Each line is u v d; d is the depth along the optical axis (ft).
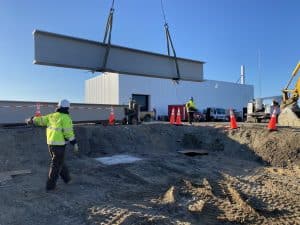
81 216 20.31
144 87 138.41
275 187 28.86
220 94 171.01
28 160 33.06
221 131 46.52
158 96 142.72
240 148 42.24
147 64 42.91
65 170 26.07
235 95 180.04
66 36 35.70
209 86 164.96
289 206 24.75
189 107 63.46
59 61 35.47
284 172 34.35
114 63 39.86
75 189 25.11
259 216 22.85
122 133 45.29
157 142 46.19
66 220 19.66
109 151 41.16
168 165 34.81
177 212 22.57
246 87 187.01
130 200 24.04
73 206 21.65
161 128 49.62
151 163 35.04
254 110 93.15
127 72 40.96
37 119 24.48
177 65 45.39
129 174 30.68
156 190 26.91
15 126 50.08
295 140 38.83
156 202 23.91
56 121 24.04
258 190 28.02
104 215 20.38
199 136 46.93
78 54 36.86
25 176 27.48
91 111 60.80
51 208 21.13
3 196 22.21
